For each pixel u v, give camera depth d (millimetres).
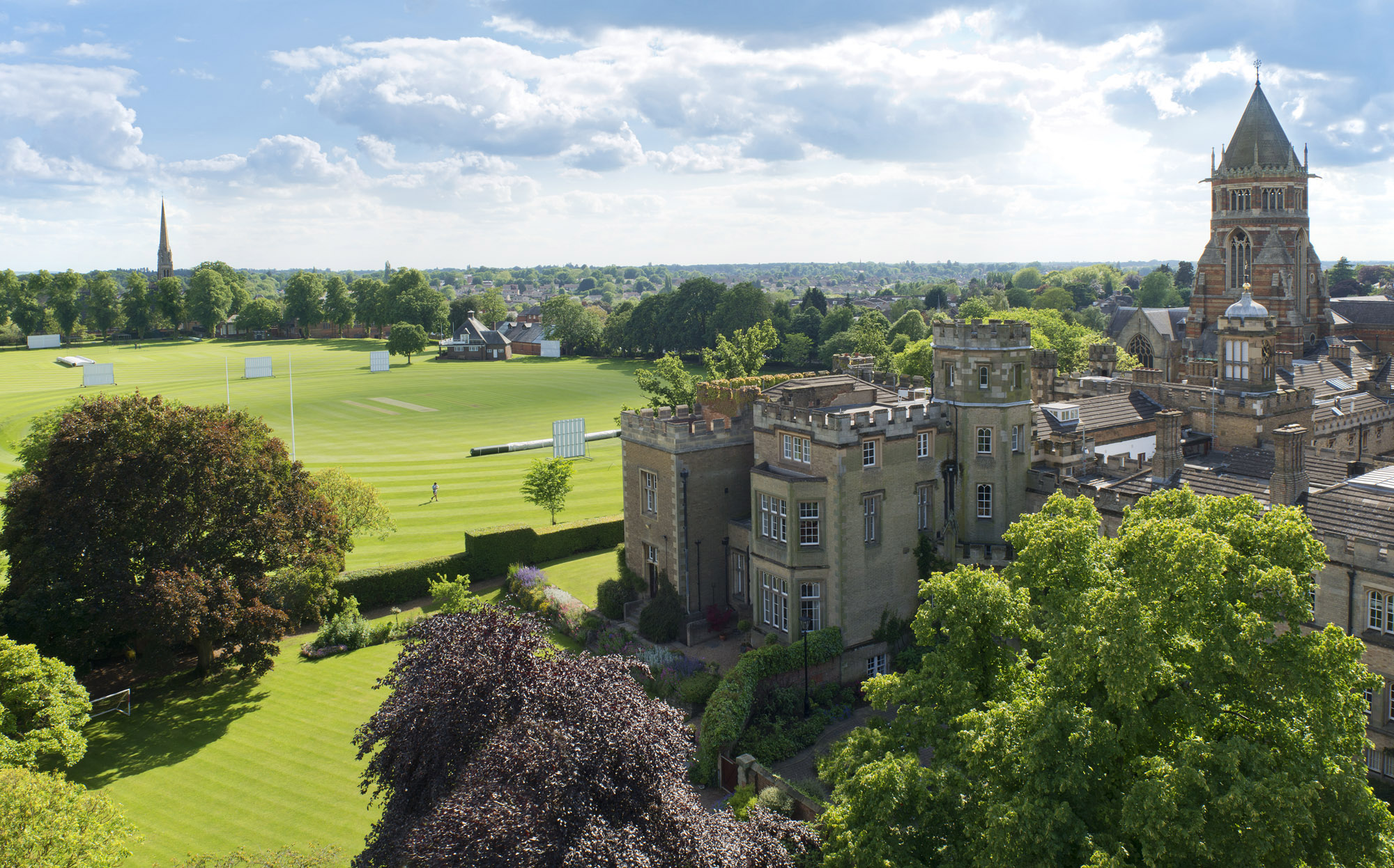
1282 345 116500
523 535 77562
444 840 23953
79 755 44656
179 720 52781
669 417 65000
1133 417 72125
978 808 29016
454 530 89250
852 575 55031
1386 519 43531
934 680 33500
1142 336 143500
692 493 61125
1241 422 69875
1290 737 26906
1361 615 42031
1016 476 58188
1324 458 58375
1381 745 41219
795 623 55625
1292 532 29391
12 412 167375
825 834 33375
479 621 32469
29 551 53312
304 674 58750
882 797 29484
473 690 29531
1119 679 26594
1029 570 34438
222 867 36594
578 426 128375
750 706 50156
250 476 58781
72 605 53375
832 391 64688
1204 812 25125
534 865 23031
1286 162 120250
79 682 57312
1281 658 27375
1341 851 26250
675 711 30438
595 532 81875
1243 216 122812
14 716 43094
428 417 168375
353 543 77000
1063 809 25797
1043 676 31328
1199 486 53125
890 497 56281
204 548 56750
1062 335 147875
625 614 65062
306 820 42531
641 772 26656
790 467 57500
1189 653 27812
